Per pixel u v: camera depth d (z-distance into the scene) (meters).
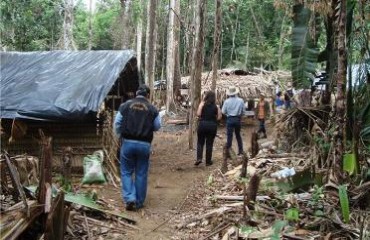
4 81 9.82
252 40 28.44
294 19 8.23
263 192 6.28
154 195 7.82
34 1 23.19
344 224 4.98
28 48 22.55
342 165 5.95
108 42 43.53
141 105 6.93
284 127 9.83
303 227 5.06
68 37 21.62
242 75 22.64
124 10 24.47
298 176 6.21
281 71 17.77
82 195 6.46
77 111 8.86
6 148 9.33
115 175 8.88
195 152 12.95
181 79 25.12
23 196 4.44
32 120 8.99
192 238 5.43
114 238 5.43
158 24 29.78
